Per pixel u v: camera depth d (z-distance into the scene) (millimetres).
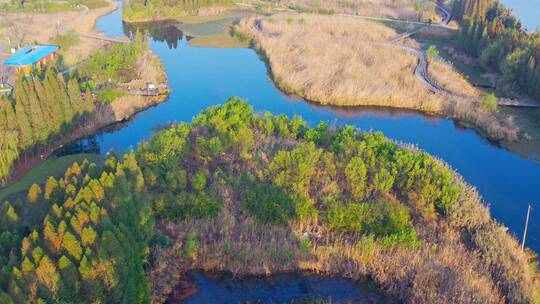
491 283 52812
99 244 44594
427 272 53031
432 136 95375
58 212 47156
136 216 52688
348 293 53656
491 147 90750
